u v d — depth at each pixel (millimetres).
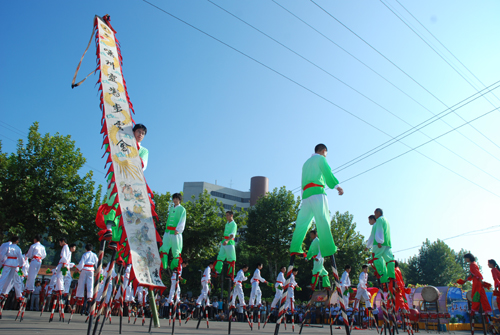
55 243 22344
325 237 5184
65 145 22641
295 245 5418
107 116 5094
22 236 21453
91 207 23156
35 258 10953
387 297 9391
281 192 36500
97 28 5566
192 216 26203
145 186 5035
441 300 16625
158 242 4863
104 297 4543
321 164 5605
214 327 11406
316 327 15531
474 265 9719
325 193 5523
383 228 9078
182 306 21672
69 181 22109
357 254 37375
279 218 34812
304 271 40000
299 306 23812
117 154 4945
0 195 19938
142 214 4836
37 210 20500
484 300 9438
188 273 40781
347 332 4785
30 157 21672
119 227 4727
